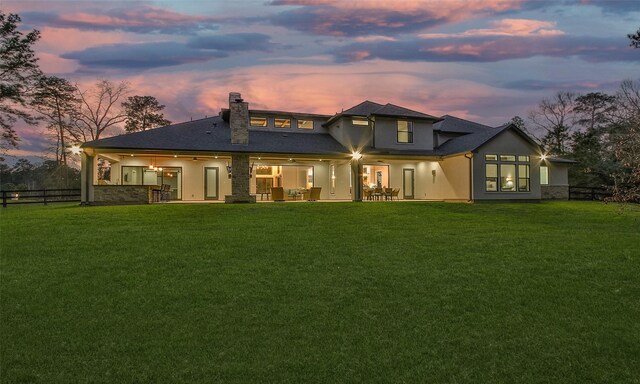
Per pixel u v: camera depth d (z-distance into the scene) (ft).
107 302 18.76
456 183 77.15
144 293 20.01
